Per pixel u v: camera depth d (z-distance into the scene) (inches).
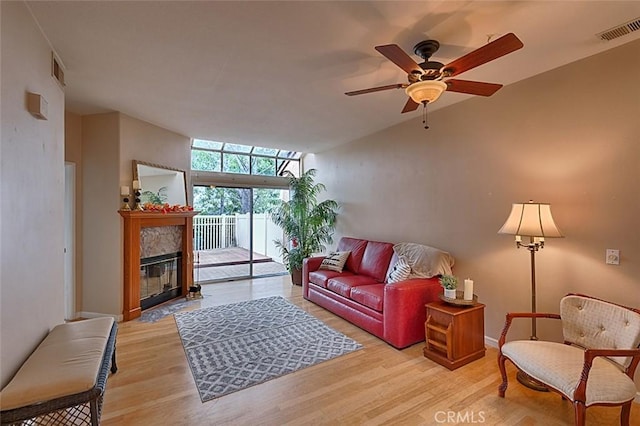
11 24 64.9
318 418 79.7
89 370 66.3
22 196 69.9
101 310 150.8
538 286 110.0
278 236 284.2
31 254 74.9
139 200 156.8
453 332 104.9
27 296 72.3
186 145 196.4
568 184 101.5
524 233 94.5
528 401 87.0
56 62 94.0
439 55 94.8
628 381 70.7
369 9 72.6
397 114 152.6
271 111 147.8
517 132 115.3
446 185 142.6
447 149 141.9
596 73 94.9
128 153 154.0
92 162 151.6
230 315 157.4
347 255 182.7
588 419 80.0
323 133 188.2
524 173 113.3
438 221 146.6
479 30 81.5
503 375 89.4
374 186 187.2
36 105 74.3
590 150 96.3
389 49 68.2
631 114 88.3
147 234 166.2
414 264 138.1
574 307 89.7
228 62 99.3
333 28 80.5
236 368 104.0
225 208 255.9
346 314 148.5
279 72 106.3
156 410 82.3
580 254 99.1
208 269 250.4
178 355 113.3
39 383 60.8
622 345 77.0
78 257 151.8
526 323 113.1
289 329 138.6
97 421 64.2
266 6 71.6
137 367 104.4
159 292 176.4
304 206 227.9
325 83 115.6
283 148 231.6
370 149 190.4
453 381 97.2
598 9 72.7
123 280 150.4
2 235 60.7
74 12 73.5
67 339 80.6
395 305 119.5
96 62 98.7
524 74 109.1
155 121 163.9
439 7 72.0
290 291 207.2
